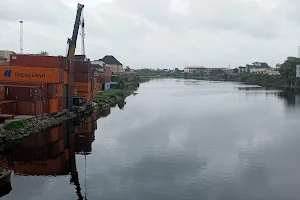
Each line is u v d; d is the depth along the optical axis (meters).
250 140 39.50
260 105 77.00
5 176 23.77
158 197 22.53
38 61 56.56
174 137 41.16
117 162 30.62
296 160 31.20
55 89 52.84
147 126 49.12
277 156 32.53
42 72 51.62
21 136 39.94
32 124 44.09
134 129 46.72
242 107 73.00
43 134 42.75
